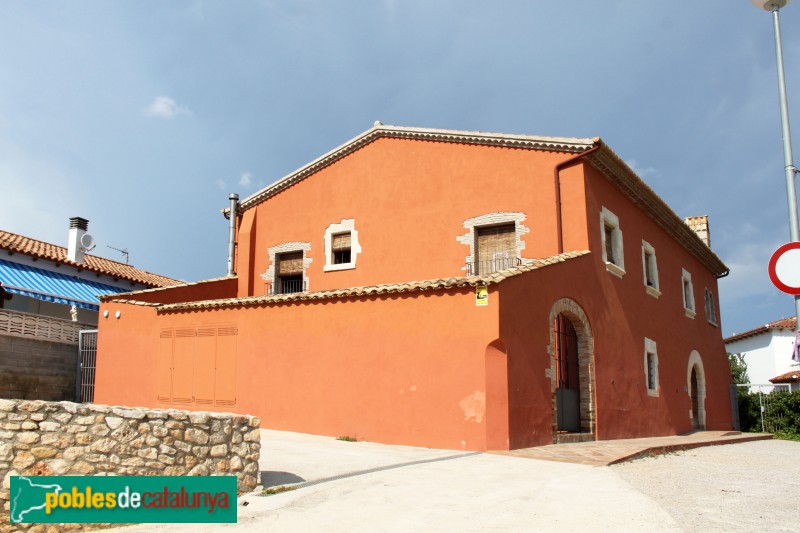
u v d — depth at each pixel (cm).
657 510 721
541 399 1295
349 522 676
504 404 1176
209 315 1652
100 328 1864
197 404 1614
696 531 642
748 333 4025
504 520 679
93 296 2409
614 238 1780
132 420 725
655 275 2053
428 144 1856
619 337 1705
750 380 4044
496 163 1722
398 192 1884
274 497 786
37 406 667
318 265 2012
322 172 2073
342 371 1381
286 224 2128
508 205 1680
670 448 1377
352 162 2006
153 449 734
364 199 1952
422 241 1806
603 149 1570
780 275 811
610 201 1745
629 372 1744
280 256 2144
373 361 1341
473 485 851
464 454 1128
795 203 925
